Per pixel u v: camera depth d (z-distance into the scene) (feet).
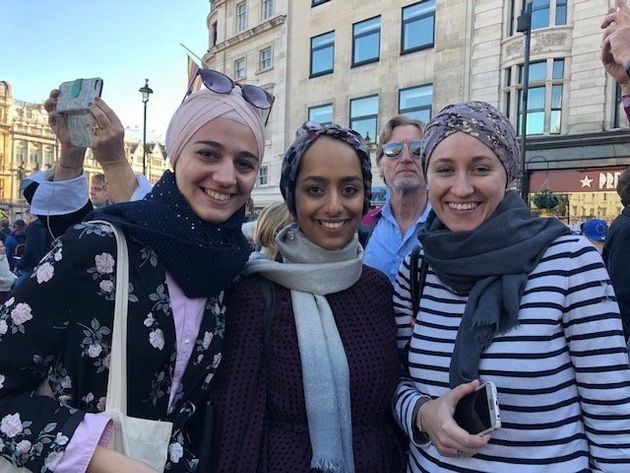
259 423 5.00
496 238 4.88
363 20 56.85
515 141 5.25
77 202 6.36
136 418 4.17
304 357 5.08
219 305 4.99
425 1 51.39
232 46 74.84
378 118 55.36
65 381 4.17
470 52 48.24
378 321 5.69
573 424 4.62
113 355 4.16
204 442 4.71
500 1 46.11
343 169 5.44
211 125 4.65
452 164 5.13
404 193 10.32
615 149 41.24
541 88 44.80
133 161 197.88
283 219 8.21
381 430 5.50
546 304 4.62
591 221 16.75
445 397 4.70
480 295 4.87
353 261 5.63
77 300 4.14
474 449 4.36
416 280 5.75
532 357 4.54
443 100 49.80
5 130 191.83
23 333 4.02
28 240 15.99
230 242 4.94
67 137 6.38
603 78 41.86
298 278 5.41
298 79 64.18
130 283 4.30
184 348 4.52
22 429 3.87
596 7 41.93
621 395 4.42
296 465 4.96
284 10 65.51
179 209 4.66
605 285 4.61
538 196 41.57
